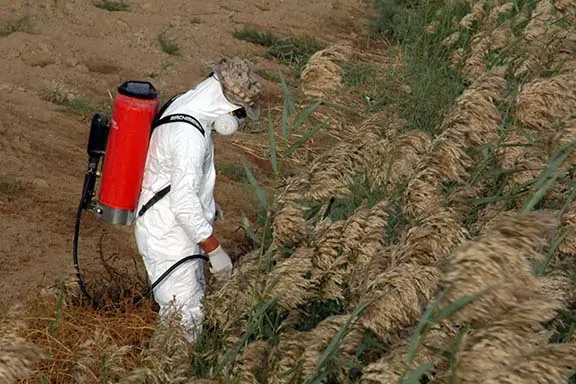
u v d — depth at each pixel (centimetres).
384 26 3712
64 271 1617
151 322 1324
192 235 1226
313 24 3756
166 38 3197
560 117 1272
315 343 994
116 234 1822
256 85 1218
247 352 1039
